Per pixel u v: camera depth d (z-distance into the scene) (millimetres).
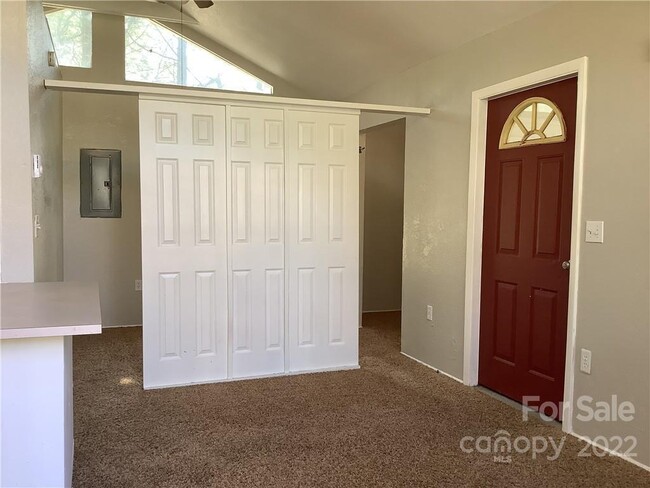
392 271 6496
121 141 5301
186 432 2822
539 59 3008
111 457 2529
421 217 4160
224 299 3678
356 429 2885
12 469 1750
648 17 2410
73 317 1751
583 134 2723
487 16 3230
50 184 3912
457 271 3758
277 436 2783
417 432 2855
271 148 3725
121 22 5250
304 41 4586
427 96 4062
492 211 3510
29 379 1745
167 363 3574
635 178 2475
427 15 3461
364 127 5070
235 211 3668
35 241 3002
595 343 2695
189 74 5492
